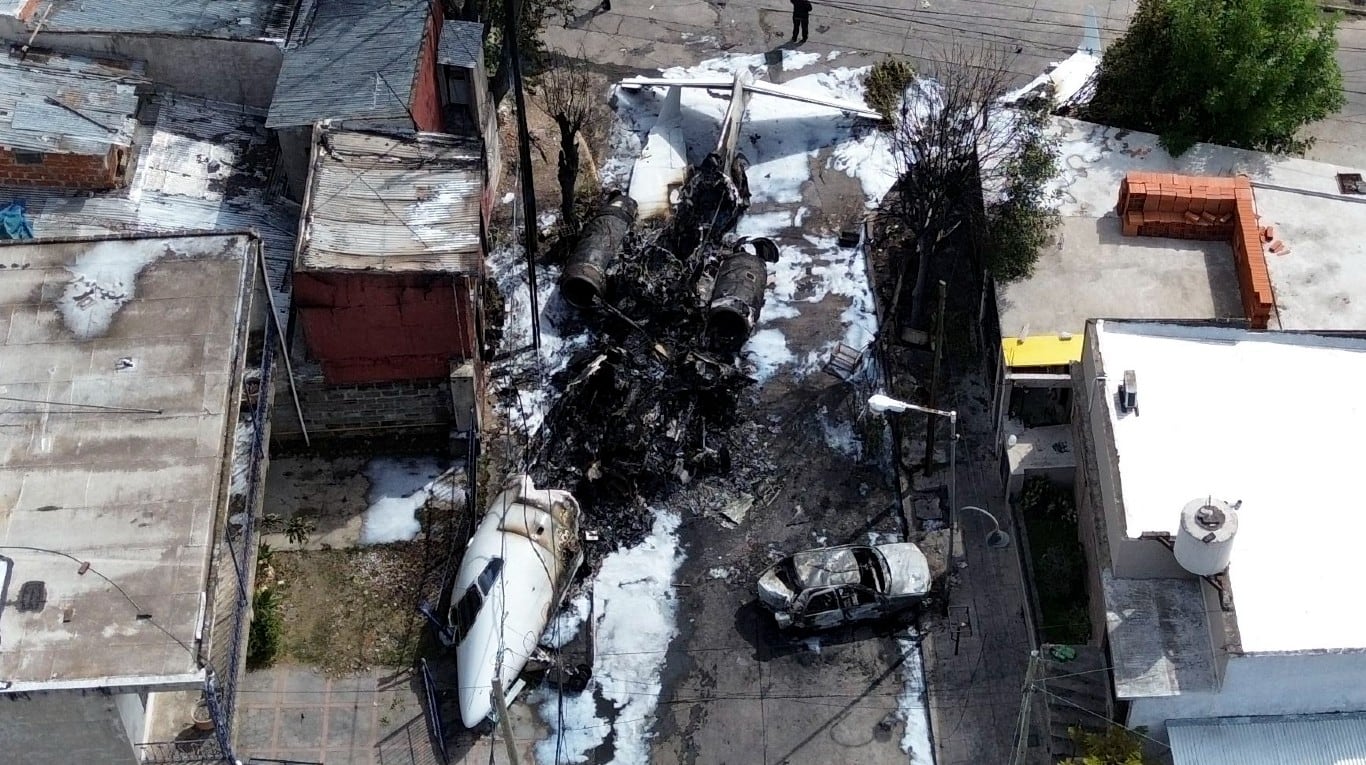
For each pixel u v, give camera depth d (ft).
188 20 119.34
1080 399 108.58
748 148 142.20
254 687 104.53
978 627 108.27
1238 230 120.37
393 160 113.91
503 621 102.27
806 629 107.55
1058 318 117.19
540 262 131.34
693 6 157.89
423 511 114.42
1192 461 98.78
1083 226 124.26
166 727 95.14
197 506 82.02
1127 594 96.58
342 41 120.88
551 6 151.43
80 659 75.92
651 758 101.81
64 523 81.15
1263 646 89.15
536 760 101.55
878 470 117.80
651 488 115.96
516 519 107.34
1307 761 93.04
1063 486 112.68
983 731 102.68
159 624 77.25
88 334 89.86
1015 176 121.29
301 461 117.60
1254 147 133.69
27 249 93.86
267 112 122.72
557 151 141.38
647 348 121.90
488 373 123.24
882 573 108.17
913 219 124.36
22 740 79.87
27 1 116.47
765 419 120.67
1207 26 127.24
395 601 109.29
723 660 106.83
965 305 128.36
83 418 85.81
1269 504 96.27
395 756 101.45
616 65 150.71
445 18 135.33
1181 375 103.55
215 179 118.21
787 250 133.39
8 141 110.42
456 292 107.45
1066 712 101.24
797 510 115.44
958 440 119.44
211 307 91.45
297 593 109.60
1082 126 133.69
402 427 118.73
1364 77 149.28
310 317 108.06
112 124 114.21
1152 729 95.45
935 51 151.84
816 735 102.83
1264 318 115.44
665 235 129.80
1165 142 131.13
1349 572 92.68
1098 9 156.15
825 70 150.10
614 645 107.55
